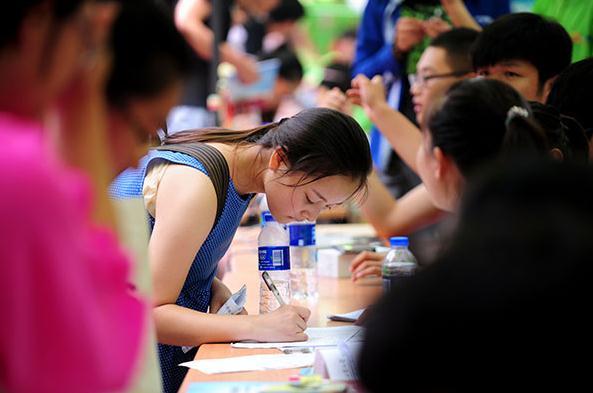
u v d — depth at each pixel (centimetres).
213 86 1286
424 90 964
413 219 923
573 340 229
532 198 246
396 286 249
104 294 287
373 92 946
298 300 738
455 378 235
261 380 463
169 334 565
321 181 582
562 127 553
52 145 284
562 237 236
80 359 262
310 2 1934
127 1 309
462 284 236
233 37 1758
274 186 595
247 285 793
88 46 284
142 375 405
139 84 312
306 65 1912
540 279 232
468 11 1190
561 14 1027
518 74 764
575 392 231
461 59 948
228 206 605
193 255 584
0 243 251
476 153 466
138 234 425
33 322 257
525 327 230
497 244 238
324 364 450
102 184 295
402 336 237
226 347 551
